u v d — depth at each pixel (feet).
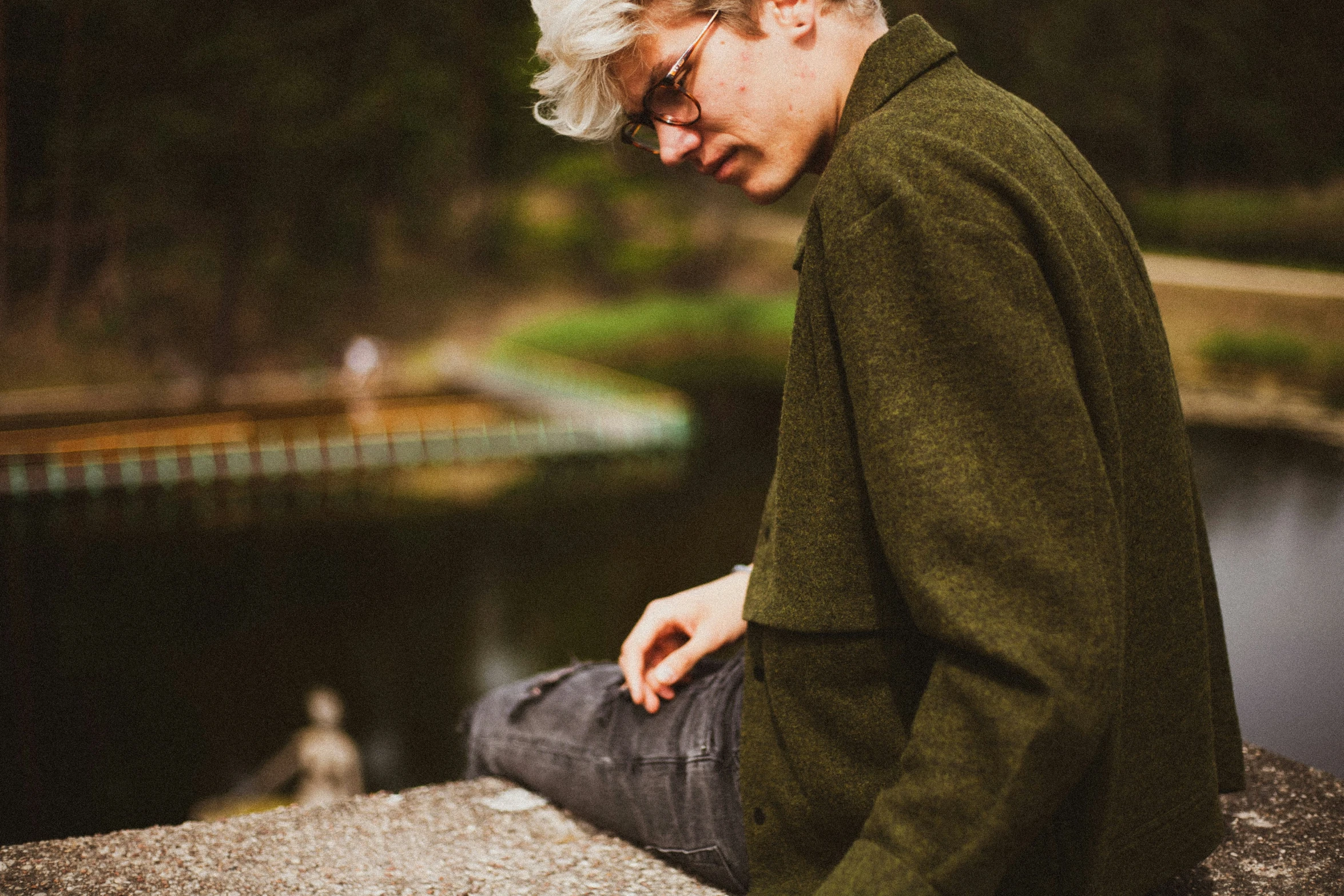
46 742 36.96
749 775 3.73
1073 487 2.75
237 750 37.06
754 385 89.97
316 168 95.71
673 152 3.51
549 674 5.35
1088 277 3.07
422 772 36.09
